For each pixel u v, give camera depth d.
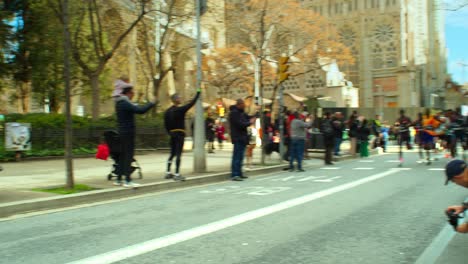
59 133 17.52
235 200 7.93
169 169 10.59
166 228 5.64
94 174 11.79
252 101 40.66
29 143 15.66
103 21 25.52
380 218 6.17
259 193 8.81
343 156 18.64
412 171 12.92
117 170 9.89
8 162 15.41
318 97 51.09
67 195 7.75
